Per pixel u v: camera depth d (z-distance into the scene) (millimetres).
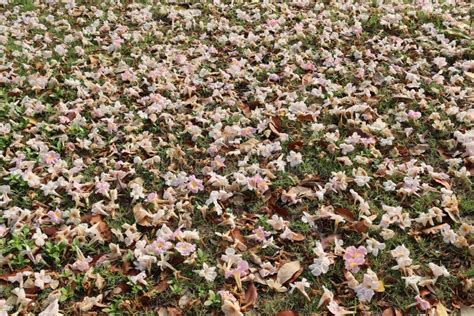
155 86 5004
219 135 4383
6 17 6609
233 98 4855
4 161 4305
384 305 3096
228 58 5500
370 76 5023
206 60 5461
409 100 4668
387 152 4188
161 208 3783
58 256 3465
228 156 4234
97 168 4215
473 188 3801
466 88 4770
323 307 3088
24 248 3545
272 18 6129
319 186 3818
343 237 3514
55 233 3641
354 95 4801
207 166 4105
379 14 6039
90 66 5492
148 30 6137
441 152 4129
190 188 3869
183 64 5402
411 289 3156
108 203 3867
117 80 5262
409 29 5793
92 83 5148
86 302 3158
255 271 3330
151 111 4695
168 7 6574
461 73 5027
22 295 3201
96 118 4746
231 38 5719
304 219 3572
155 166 4184
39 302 3250
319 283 3234
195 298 3221
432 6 6172
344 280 3234
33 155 4367
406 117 4445
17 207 3803
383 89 4855
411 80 4902
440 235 3477
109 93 5035
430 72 5082
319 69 5168
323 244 3477
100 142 4434
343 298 3133
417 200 3729
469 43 5434
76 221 3707
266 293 3225
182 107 4781
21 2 6969
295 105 4613
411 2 6414
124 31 6094
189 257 3396
